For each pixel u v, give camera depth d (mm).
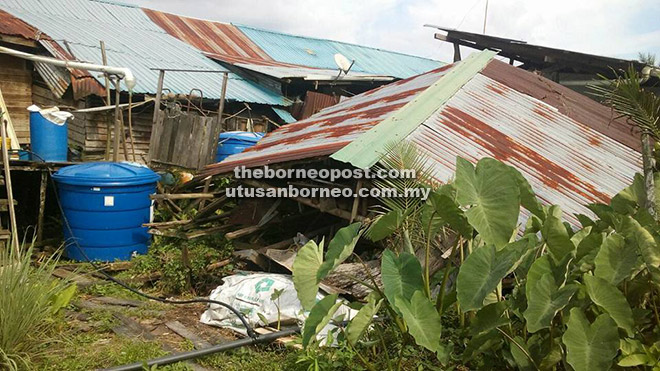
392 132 6199
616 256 3357
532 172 6184
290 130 8930
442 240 4941
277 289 5160
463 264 3404
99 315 5262
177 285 6422
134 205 7746
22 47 11750
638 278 3586
